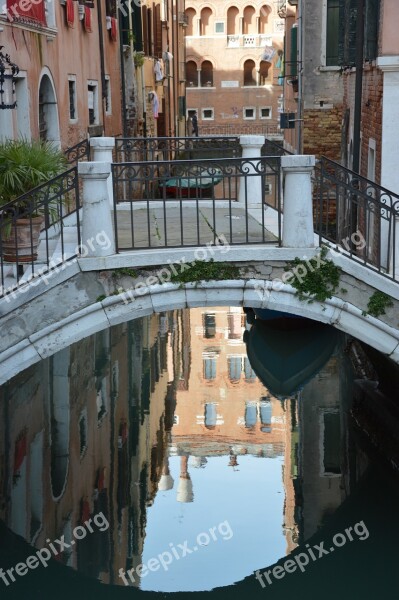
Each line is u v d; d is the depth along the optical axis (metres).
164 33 33.22
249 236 9.02
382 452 11.41
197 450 12.25
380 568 9.59
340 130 20.62
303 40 20.69
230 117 52.12
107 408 13.66
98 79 19.64
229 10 51.31
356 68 13.90
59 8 15.64
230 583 9.28
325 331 17.06
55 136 15.23
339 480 11.32
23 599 9.02
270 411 13.60
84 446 12.29
